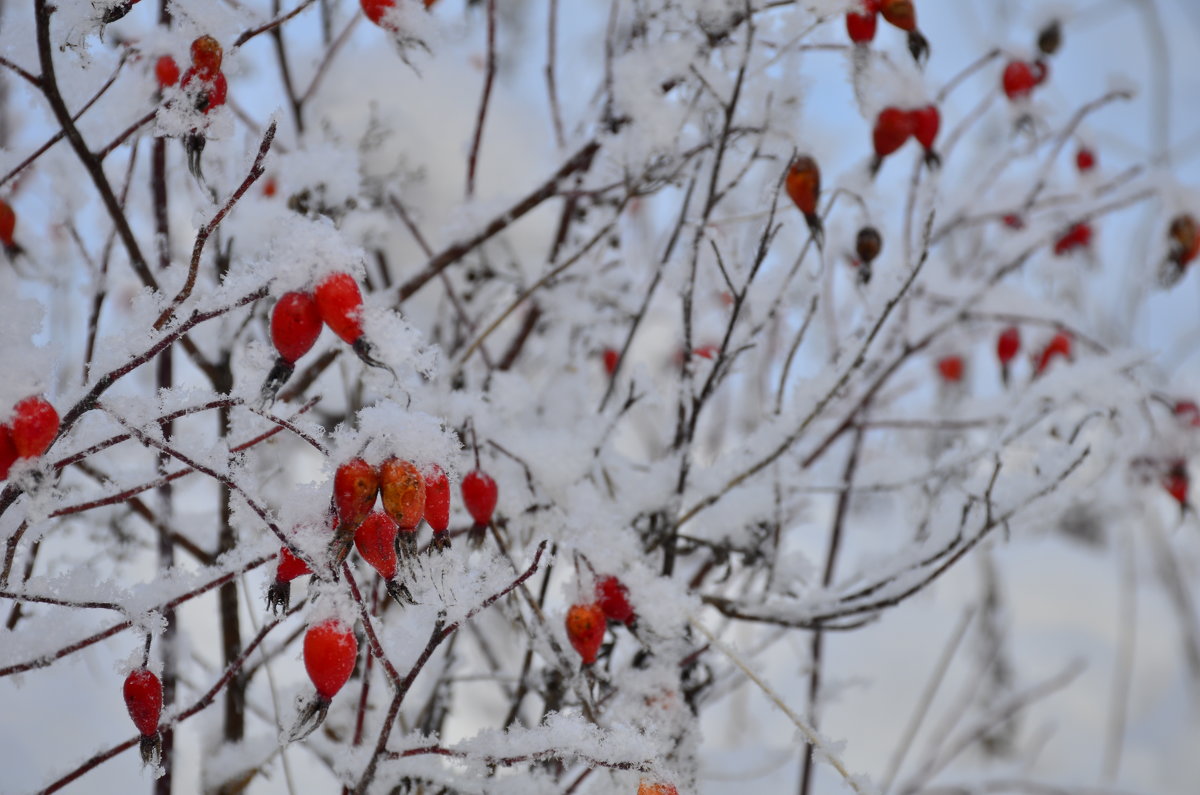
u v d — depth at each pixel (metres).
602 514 1.13
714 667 1.21
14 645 1.00
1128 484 1.43
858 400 1.34
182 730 1.28
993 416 1.33
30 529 1.02
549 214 1.42
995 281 1.37
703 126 1.18
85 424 1.01
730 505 1.18
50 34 1.04
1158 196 1.39
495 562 1.08
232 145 1.20
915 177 1.24
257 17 1.08
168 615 1.17
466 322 1.25
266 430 1.02
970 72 1.36
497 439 1.14
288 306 0.95
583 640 1.06
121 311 1.41
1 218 1.09
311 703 0.96
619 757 1.00
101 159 1.06
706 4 1.15
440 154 1.34
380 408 0.97
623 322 1.28
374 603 1.10
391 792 1.07
